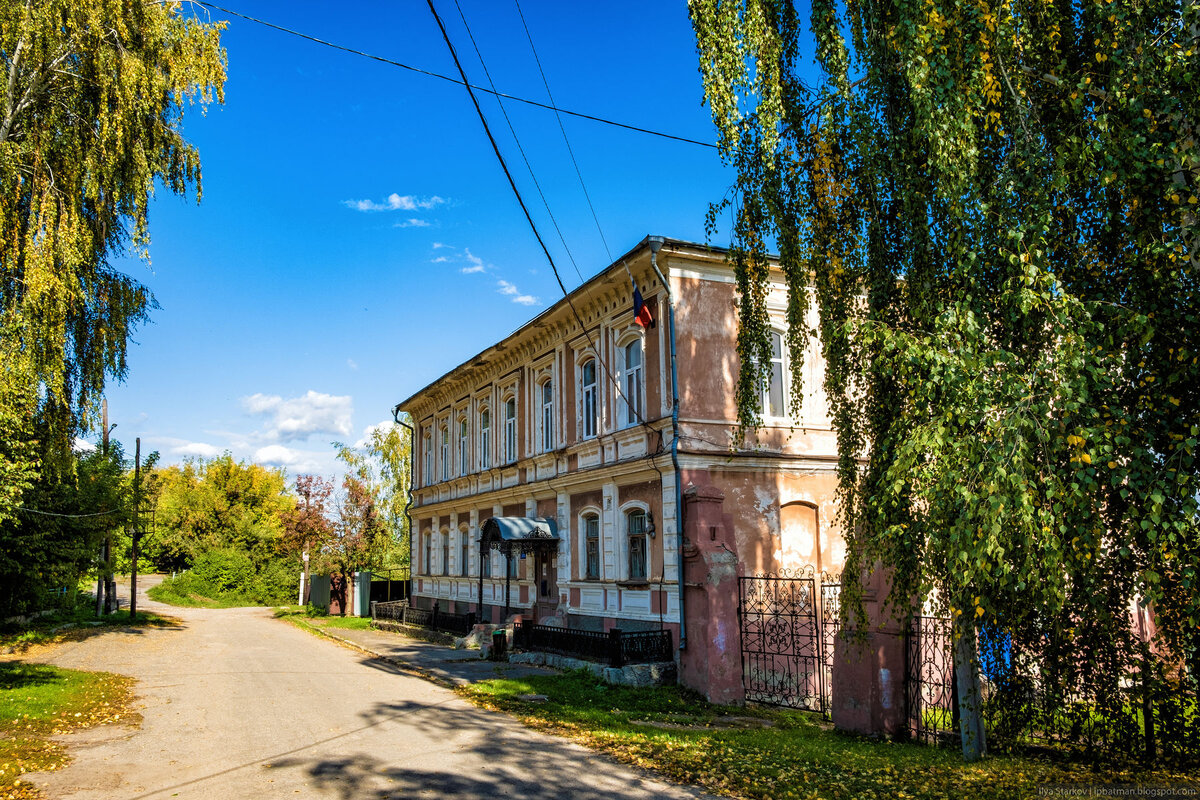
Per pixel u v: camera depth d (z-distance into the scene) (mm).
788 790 7223
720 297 16578
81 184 16375
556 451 20000
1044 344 7184
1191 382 6336
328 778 7859
